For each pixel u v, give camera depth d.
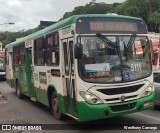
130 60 5.99
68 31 6.06
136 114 7.44
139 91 5.99
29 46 9.23
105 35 5.89
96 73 5.73
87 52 5.74
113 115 5.73
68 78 6.23
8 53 13.11
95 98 5.65
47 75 7.58
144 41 6.24
